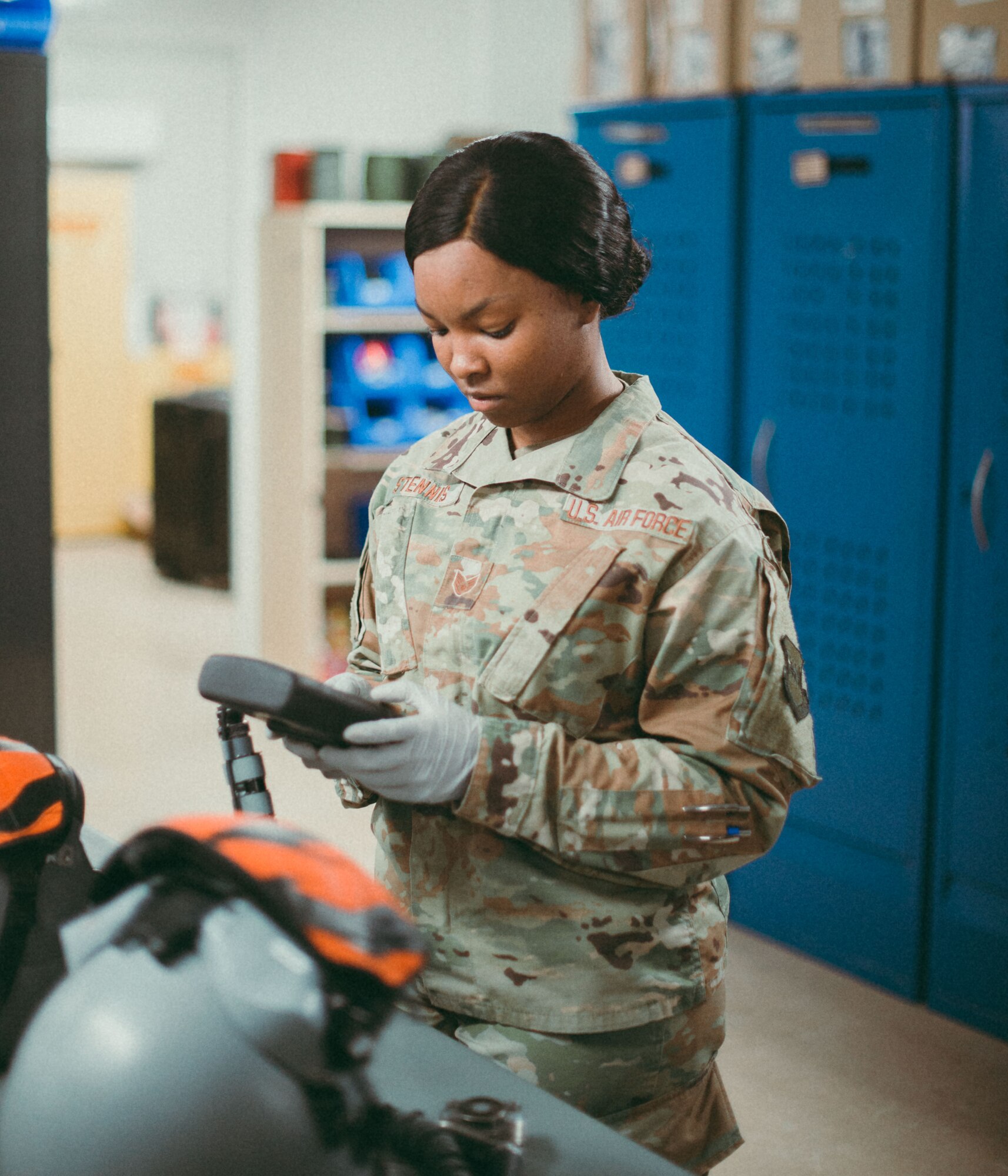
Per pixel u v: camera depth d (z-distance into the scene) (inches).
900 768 121.8
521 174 42.9
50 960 36.3
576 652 46.9
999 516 113.0
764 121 124.6
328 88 221.3
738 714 45.5
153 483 301.7
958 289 113.3
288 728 43.0
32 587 96.6
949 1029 118.6
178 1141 26.2
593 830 44.6
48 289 95.0
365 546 55.2
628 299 48.1
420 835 49.1
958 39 111.0
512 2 215.3
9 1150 27.2
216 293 374.6
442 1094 38.2
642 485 47.4
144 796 168.2
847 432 122.8
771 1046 115.3
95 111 341.1
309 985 26.5
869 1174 97.9
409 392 214.4
